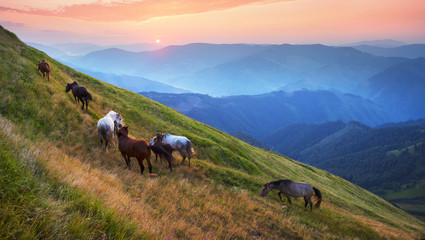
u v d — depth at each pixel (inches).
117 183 352.8
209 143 1204.5
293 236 397.1
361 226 580.4
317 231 448.8
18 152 233.6
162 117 1375.5
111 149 608.1
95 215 170.9
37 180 177.6
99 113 844.0
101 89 1323.8
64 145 510.3
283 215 477.4
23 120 534.3
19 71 706.8
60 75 954.1
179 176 554.6
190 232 277.0
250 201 515.8
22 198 139.1
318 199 594.9
